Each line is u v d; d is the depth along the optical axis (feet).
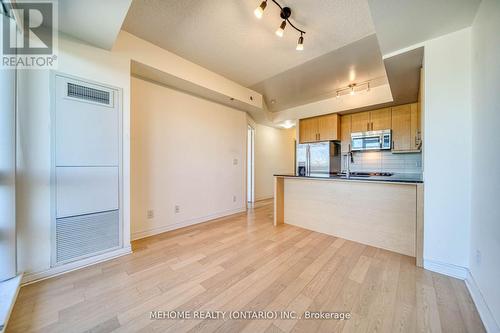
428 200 6.41
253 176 18.43
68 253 6.35
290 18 6.57
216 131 12.96
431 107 6.34
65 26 5.97
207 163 12.44
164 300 5.01
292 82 11.90
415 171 12.92
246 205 15.34
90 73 6.81
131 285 5.62
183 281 5.82
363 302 4.94
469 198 5.72
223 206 13.48
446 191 6.09
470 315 4.50
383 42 6.57
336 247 8.27
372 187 8.46
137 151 9.33
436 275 6.10
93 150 6.85
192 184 11.61
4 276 5.24
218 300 5.02
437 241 6.26
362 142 13.99
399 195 7.79
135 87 9.25
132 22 7.05
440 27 5.79
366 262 6.97
